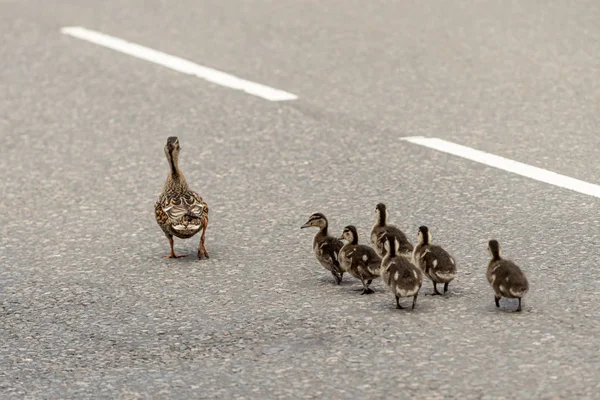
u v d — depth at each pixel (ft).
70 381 32.76
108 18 85.30
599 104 60.03
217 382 31.99
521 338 33.63
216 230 46.26
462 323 35.06
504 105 60.85
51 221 48.32
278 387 31.42
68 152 57.82
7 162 56.65
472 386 30.71
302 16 82.48
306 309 37.22
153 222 47.80
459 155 53.57
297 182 51.67
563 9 79.77
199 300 38.73
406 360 32.58
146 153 57.26
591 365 31.60
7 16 87.04
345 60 71.20
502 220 45.14
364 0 86.22
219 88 67.41
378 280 40.01
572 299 36.68
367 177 51.67
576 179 49.44
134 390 31.83
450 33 75.56
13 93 68.39
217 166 54.60
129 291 40.01
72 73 72.02
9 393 32.19
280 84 67.36
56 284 41.11
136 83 69.36
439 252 37.70
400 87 65.16
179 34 79.77
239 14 84.38
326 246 39.73
